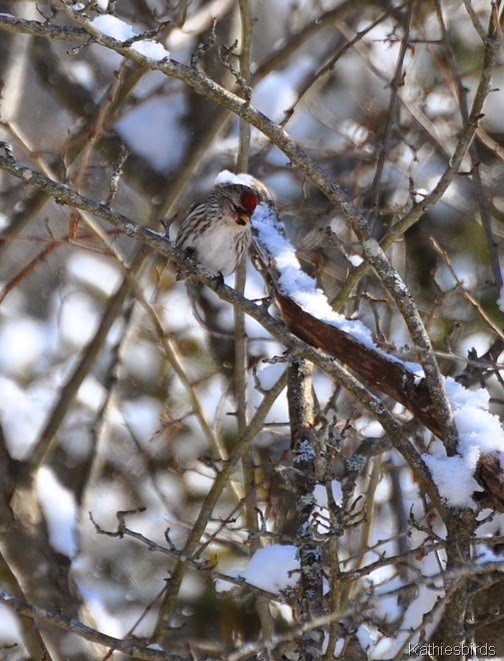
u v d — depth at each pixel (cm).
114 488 1260
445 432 651
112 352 1214
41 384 1325
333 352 693
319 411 812
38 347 1349
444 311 1241
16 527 1069
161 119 1323
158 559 1238
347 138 1306
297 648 786
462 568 593
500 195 1292
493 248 990
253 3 1387
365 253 656
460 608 653
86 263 1400
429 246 1272
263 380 1175
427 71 1345
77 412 1289
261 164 1293
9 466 1091
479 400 679
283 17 1412
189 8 1308
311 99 1348
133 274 1129
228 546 1212
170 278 1306
